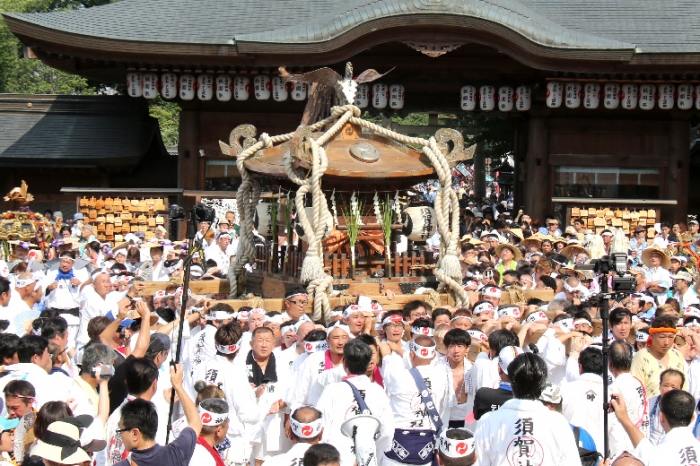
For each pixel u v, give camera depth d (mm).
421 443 8375
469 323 10453
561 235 21625
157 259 16359
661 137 28781
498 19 25141
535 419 6824
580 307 11961
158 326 10844
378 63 28047
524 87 27922
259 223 13523
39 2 45125
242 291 13359
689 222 26391
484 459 6988
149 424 6707
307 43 25625
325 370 8781
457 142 12516
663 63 25953
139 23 28031
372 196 12703
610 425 8602
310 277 11469
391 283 12445
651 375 9695
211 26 28531
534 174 28766
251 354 9469
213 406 7281
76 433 6906
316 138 12336
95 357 8758
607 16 30016
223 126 28703
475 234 23703
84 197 25328
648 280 16453
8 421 7832
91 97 31312
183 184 28375
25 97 31016
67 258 14617
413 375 8469
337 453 6566
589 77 26859
